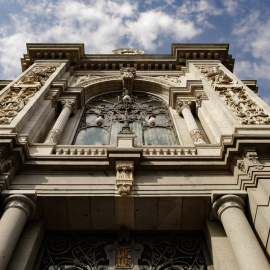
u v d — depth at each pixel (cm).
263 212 764
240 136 927
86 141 1407
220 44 2153
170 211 881
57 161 932
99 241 888
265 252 741
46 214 870
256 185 841
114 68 2148
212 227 855
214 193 848
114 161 918
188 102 1564
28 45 2122
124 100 1689
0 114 1180
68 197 849
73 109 1567
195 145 1068
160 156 946
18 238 754
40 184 878
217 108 1333
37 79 1641
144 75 2066
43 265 818
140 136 1470
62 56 2111
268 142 910
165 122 1608
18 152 895
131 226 901
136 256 846
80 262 828
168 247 873
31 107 1260
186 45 2162
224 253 776
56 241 881
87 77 2027
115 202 860
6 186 849
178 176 921
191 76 1933
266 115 1187
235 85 1541
